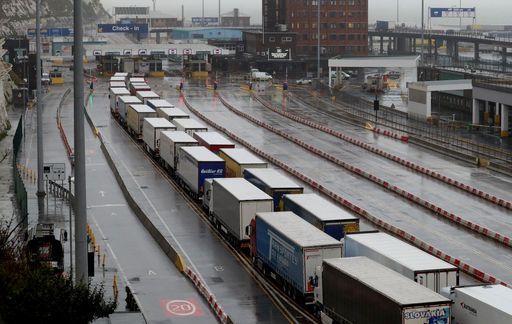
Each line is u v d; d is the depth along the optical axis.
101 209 115.94
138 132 172.50
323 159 156.12
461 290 59.19
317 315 70.44
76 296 46.69
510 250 95.00
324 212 84.75
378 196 124.06
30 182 131.62
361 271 62.97
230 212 95.25
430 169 142.12
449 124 198.50
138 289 79.62
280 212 85.31
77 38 44.91
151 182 133.50
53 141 175.88
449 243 97.94
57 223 102.69
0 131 183.38
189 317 71.75
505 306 55.38
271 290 79.50
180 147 127.94
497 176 137.38
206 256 91.62
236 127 197.75
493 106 195.88
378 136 181.62
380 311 57.41
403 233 100.19
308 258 71.25
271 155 158.88
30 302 45.81
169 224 106.38
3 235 60.81
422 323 54.97
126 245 97.00
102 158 156.38
